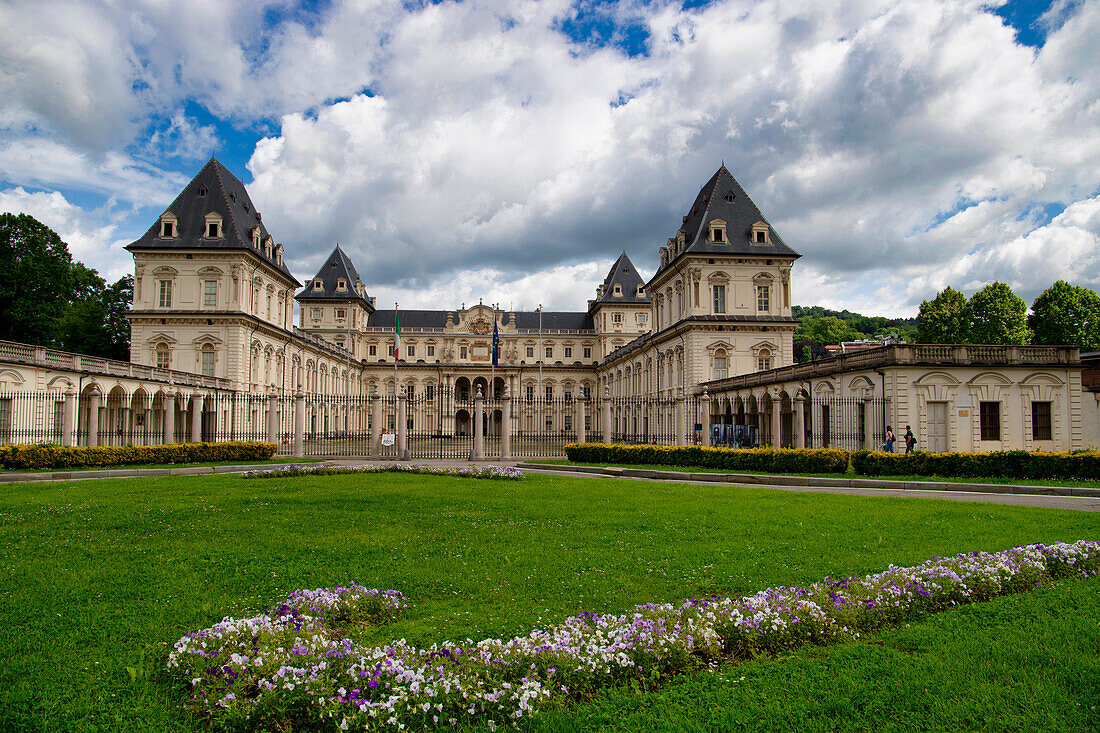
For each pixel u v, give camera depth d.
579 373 109.19
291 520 14.66
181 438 48.69
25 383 33.72
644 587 9.32
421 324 113.25
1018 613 7.94
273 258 67.69
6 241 55.06
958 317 67.50
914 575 8.85
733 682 6.20
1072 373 32.50
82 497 18.53
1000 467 24.66
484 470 26.94
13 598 8.65
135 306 56.94
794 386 41.66
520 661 6.27
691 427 55.28
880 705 5.71
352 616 7.99
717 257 57.03
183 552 11.41
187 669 6.19
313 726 5.39
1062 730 5.27
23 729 5.43
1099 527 13.57
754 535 12.96
